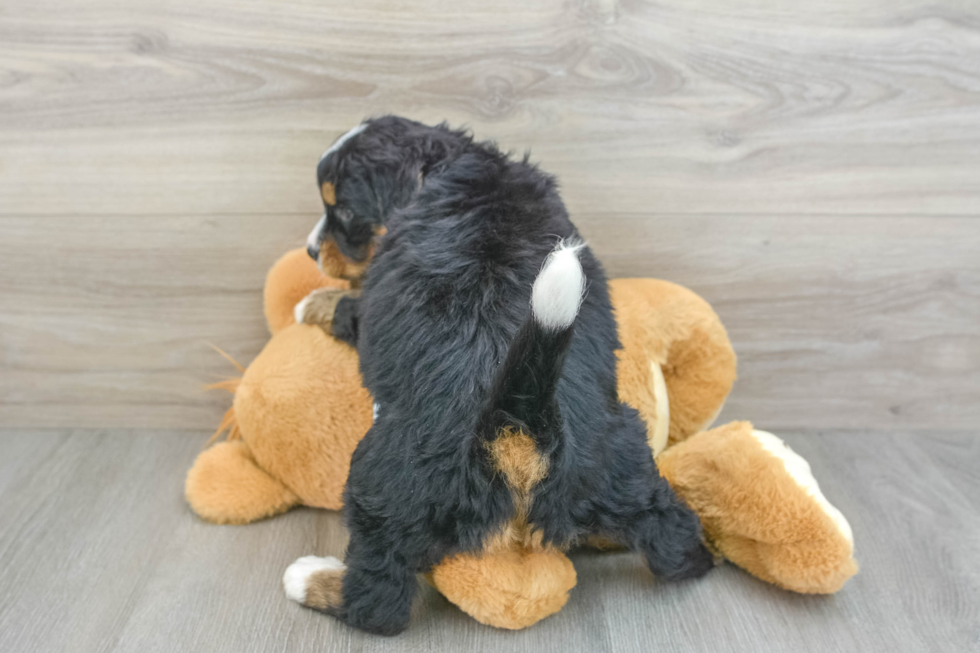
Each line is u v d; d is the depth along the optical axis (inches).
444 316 39.0
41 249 58.5
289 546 49.7
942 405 64.4
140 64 53.4
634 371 49.8
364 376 41.9
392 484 38.4
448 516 37.9
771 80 54.5
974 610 44.8
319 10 52.1
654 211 58.2
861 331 62.0
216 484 51.8
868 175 57.2
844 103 55.2
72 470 58.3
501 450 35.0
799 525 43.1
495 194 42.9
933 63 54.1
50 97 54.1
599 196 57.7
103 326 61.4
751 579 46.9
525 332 32.5
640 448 42.2
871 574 47.7
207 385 63.3
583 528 40.7
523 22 52.6
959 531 51.9
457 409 37.6
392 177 45.1
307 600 43.4
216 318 61.3
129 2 51.7
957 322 61.7
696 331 52.3
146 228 58.1
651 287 53.4
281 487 52.8
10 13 51.8
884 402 64.5
